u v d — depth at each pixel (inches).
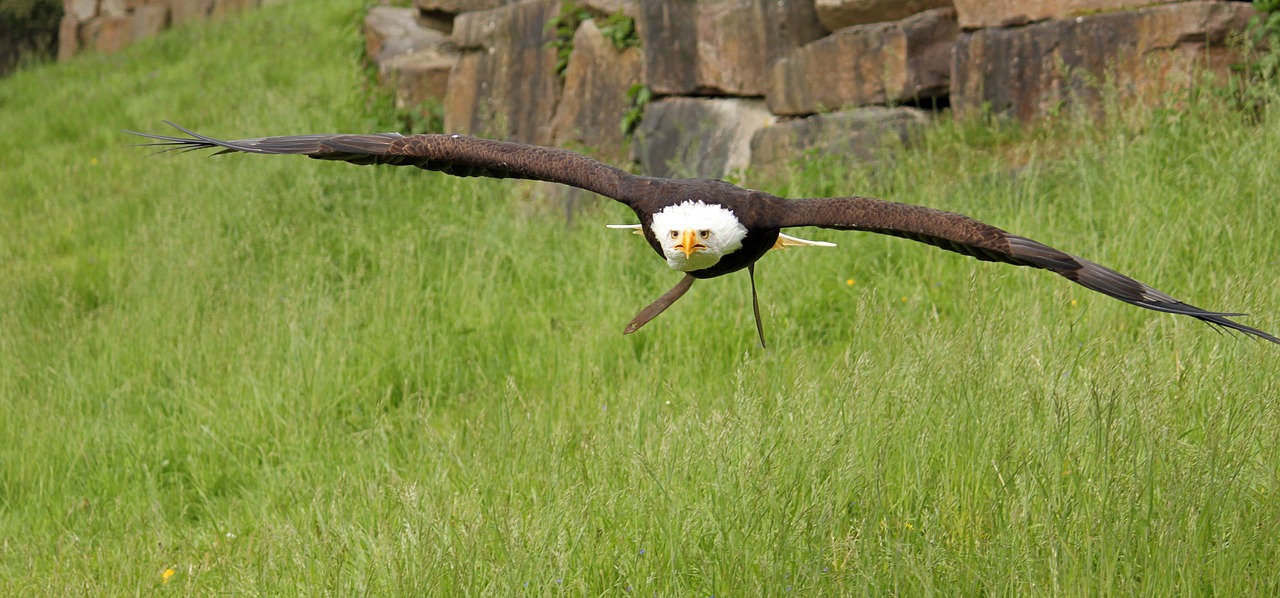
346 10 1248.8
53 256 792.3
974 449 307.6
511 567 284.0
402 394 495.8
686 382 430.3
